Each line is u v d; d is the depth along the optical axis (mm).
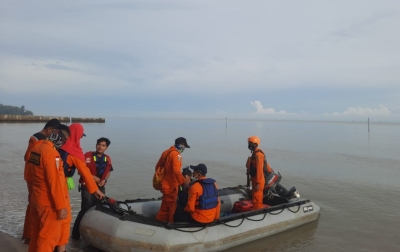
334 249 5969
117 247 4863
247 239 5879
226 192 7551
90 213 5461
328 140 40219
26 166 4727
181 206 5766
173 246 4812
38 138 4621
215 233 5355
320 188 11414
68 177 4391
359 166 16953
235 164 17219
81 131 4648
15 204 8109
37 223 3877
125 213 5254
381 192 10781
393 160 19484
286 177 13562
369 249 6000
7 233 5910
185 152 23281
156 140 33969
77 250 5293
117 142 30656
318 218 7746
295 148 27750
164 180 5504
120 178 12484
